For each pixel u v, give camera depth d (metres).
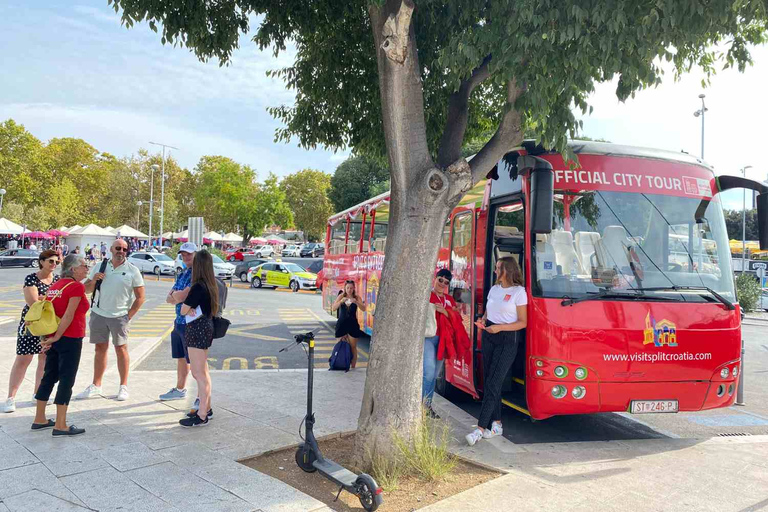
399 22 4.58
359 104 8.34
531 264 5.81
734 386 5.95
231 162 80.06
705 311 5.84
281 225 81.62
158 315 18.36
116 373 8.48
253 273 33.47
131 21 6.25
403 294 4.91
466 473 4.99
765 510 4.34
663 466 5.32
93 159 81.75
